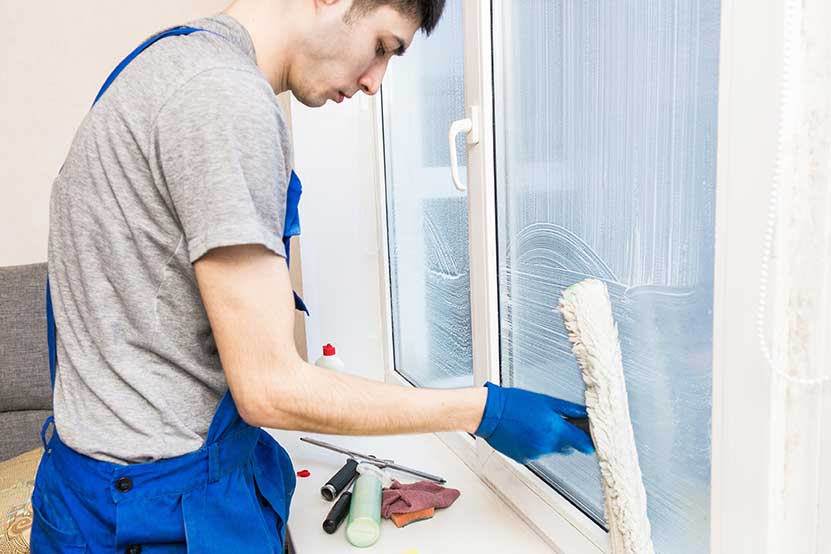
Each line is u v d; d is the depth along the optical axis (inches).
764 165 24.1
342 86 34.8
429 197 61.8
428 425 32.5
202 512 32.9
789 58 22.9
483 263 48.8
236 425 34.3
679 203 30.6
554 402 34.1
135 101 29.6
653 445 34.6
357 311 76.7
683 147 30.0
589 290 31.0
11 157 82.2
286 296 29.1
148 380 31.9
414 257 67.2
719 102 26.0
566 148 39.2
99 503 32.3
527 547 42.5
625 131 33.9
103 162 30.4
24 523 55.9
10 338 74.9
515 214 45.8
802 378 24.6
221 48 30.2
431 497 46.7
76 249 31.7
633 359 35.3
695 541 32.3
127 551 32.8
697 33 28.6
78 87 82.7
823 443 24.2
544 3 40.1
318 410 29.7
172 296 31.1
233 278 27.9
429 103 59.9
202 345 32.6
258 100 28.5
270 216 28.8
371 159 74.0
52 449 35.2
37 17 80.4
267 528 35.4
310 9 32.5
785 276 24.3
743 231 25.3
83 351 32.5
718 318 27.0
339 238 75.0
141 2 82.7
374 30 32.7
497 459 48.7
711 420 29.1
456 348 59.4
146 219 30.3
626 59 33.3
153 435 32.3
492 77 46.4
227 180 27.2
